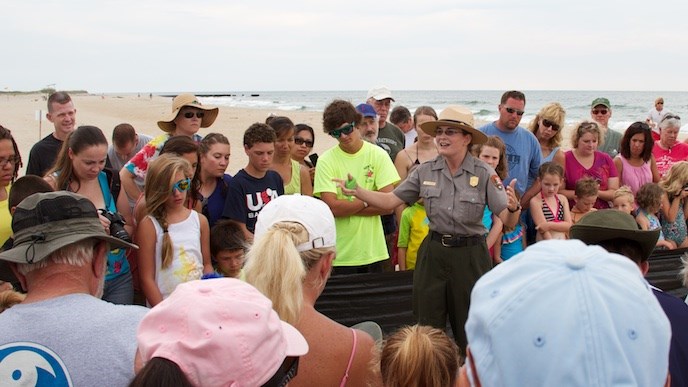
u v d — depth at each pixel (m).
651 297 1.34
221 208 5.36
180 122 5.98
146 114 46.44
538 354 1.26
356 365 2.54
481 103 102.50
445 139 4.39
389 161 5.85
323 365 2.46
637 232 2.65
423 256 4.61
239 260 4.60
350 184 4.64
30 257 2.17
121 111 51.66
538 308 1.30
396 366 2.57
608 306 1.29
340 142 5.71
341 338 2.54
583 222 2.76
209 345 1.62
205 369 1.62
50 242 2.19
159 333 1.72
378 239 5.86
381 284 5.44
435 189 4.50
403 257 6.18
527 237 6.39
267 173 5.39
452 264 4.48
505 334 1.31
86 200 2.34
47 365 2.09
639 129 6.82
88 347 2.14
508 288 1.37
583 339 1.25
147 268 4.09
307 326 2.49
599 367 1.22
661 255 6.03
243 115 49.69
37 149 6.30
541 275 1.35
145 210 4.17
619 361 1.23
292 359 1.99
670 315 2.47
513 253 5.98
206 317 1.69
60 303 2.19
